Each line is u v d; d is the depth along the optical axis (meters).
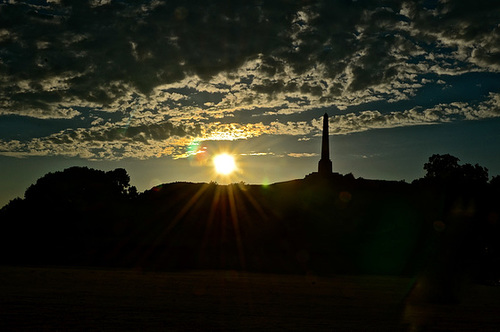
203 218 127.50
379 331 18.78
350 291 36.94
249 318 21.06
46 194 118.44
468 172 107.12
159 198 146.62
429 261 34.41
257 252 85.62
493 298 34.41
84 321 18.64
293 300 29.25
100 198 125.88
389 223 113.69
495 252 70.25
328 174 158.12
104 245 88.88
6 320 18.33
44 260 74.06
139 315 20.67
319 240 105.06
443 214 97.38
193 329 17.88
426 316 23.61
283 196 148.12
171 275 48.72
